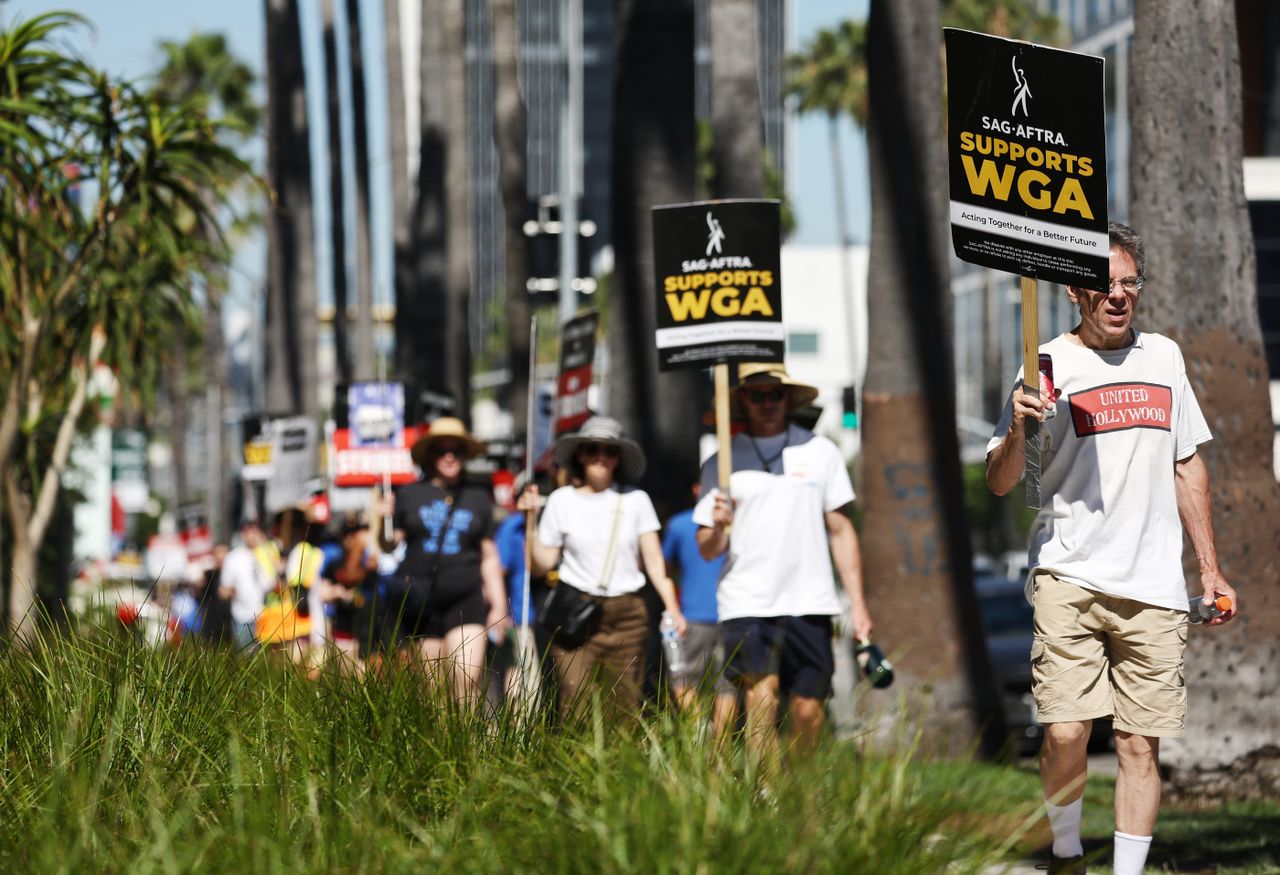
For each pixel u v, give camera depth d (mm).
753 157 32469
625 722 11539
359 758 11727
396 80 75875
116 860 9969
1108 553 12797
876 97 28281
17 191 28156
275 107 76812
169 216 28812
